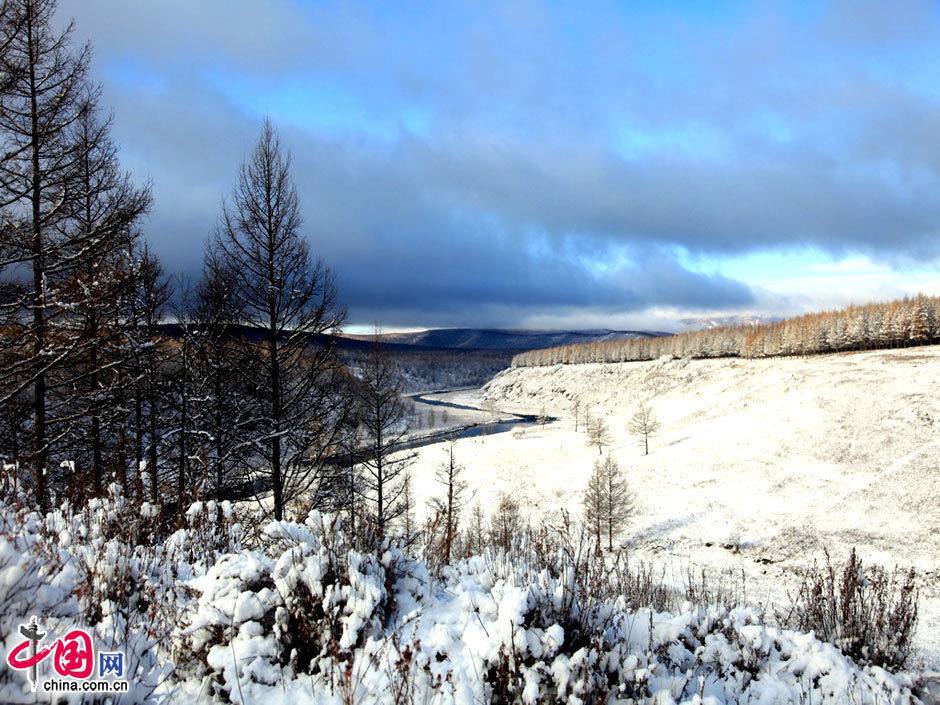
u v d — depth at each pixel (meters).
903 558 28.41
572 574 4.37
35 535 4.38
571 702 3.41
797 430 50.66
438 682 3.25
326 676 3.54
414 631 3.79
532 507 40.34
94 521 5.37
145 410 13.19
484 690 3.47
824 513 34.88
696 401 81.31
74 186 10.02
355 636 3.75
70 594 3.12
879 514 33.81
